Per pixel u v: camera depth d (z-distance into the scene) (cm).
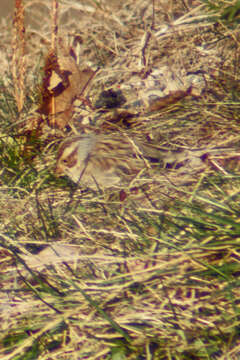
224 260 150
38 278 151
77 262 153
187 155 161
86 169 160
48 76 167
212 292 148
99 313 148
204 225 152
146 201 157
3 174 163
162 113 168
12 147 165
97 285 150
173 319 148
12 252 152
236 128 163
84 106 171
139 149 161
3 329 148
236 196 154
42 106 168
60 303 149
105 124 169
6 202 159
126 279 150
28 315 149
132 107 171
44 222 156
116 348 146
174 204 155
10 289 150
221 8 168
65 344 147
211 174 158
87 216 157
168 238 152
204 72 172
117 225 155
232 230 150
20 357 146
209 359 144
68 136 164
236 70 170
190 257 149
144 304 149
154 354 146
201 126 165
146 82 173
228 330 146
